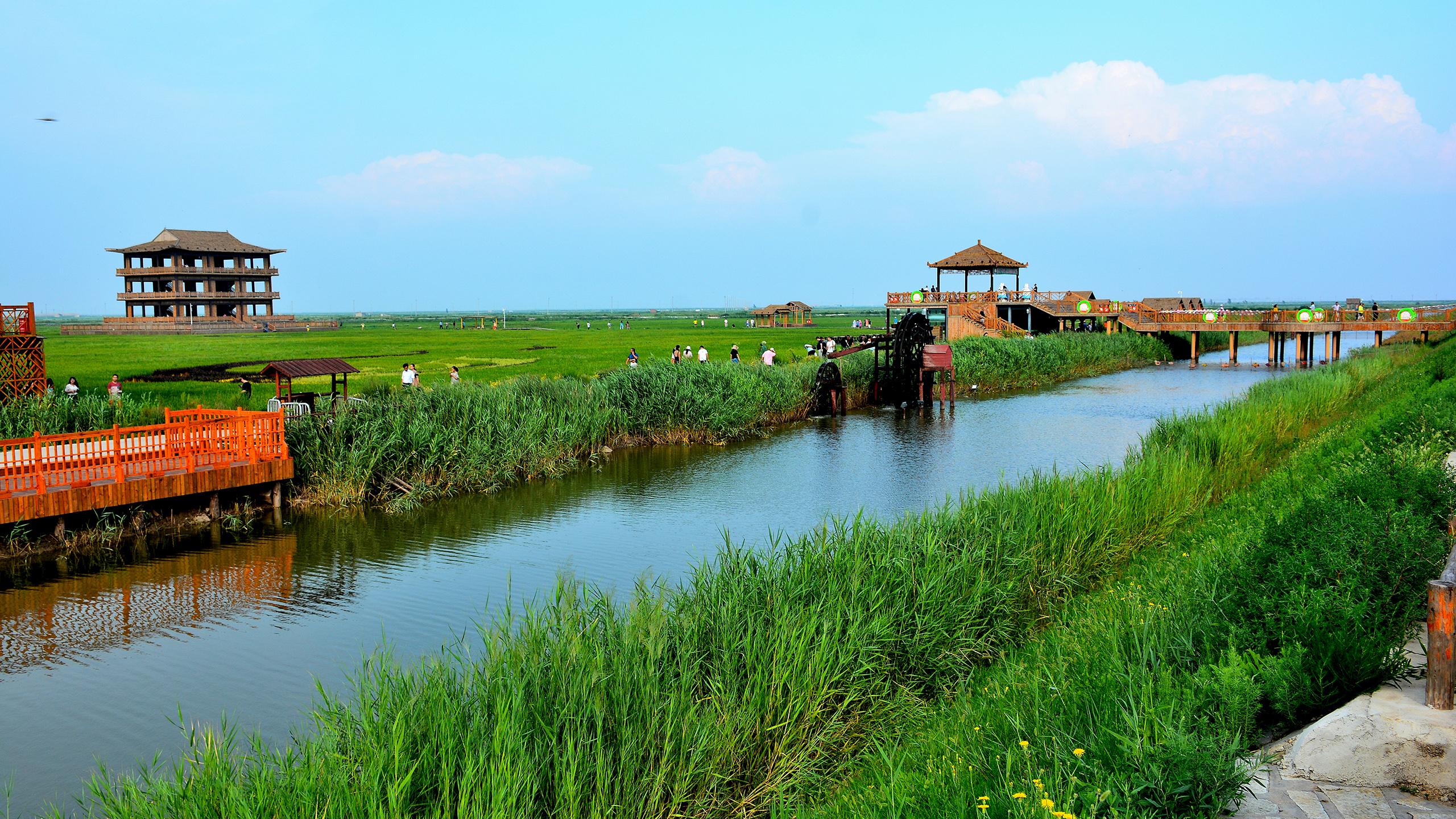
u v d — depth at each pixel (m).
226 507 24.02
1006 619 13.34
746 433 39.91
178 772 7.88
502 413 30.09
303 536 22.50
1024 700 8.88
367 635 15.58
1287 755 7.23
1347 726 6.88
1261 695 7.88
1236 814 6.34
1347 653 7.69
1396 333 87.44
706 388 38.91
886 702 11.00
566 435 31.75
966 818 6.37
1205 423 26.38
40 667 14.27
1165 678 7.70
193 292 122.69
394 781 7.24
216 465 23.42
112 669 14.16
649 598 12.38
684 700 9.02
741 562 13.38
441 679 8.98
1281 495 17.34
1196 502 19.45
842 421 44.50
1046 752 7.15
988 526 15.08
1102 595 13.73
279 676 13.88
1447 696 7.00
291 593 17.94
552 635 10.13
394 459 26.62
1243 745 7.13
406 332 118.06
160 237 123.62
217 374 52.41
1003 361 58.91
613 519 24.33
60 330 132.38
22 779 10.82
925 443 37.25
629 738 8.29
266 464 24.31
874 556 13.02
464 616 16.52
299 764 8.11
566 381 37.44
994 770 7.07
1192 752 6.27
